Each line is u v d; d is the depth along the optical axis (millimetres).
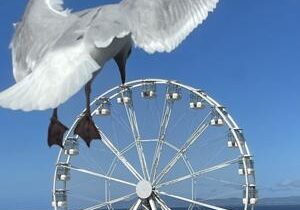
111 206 41656
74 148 41281
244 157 39812
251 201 39406
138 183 41219
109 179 41688
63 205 41938
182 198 40750
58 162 41875
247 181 39656
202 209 40406
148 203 41406
